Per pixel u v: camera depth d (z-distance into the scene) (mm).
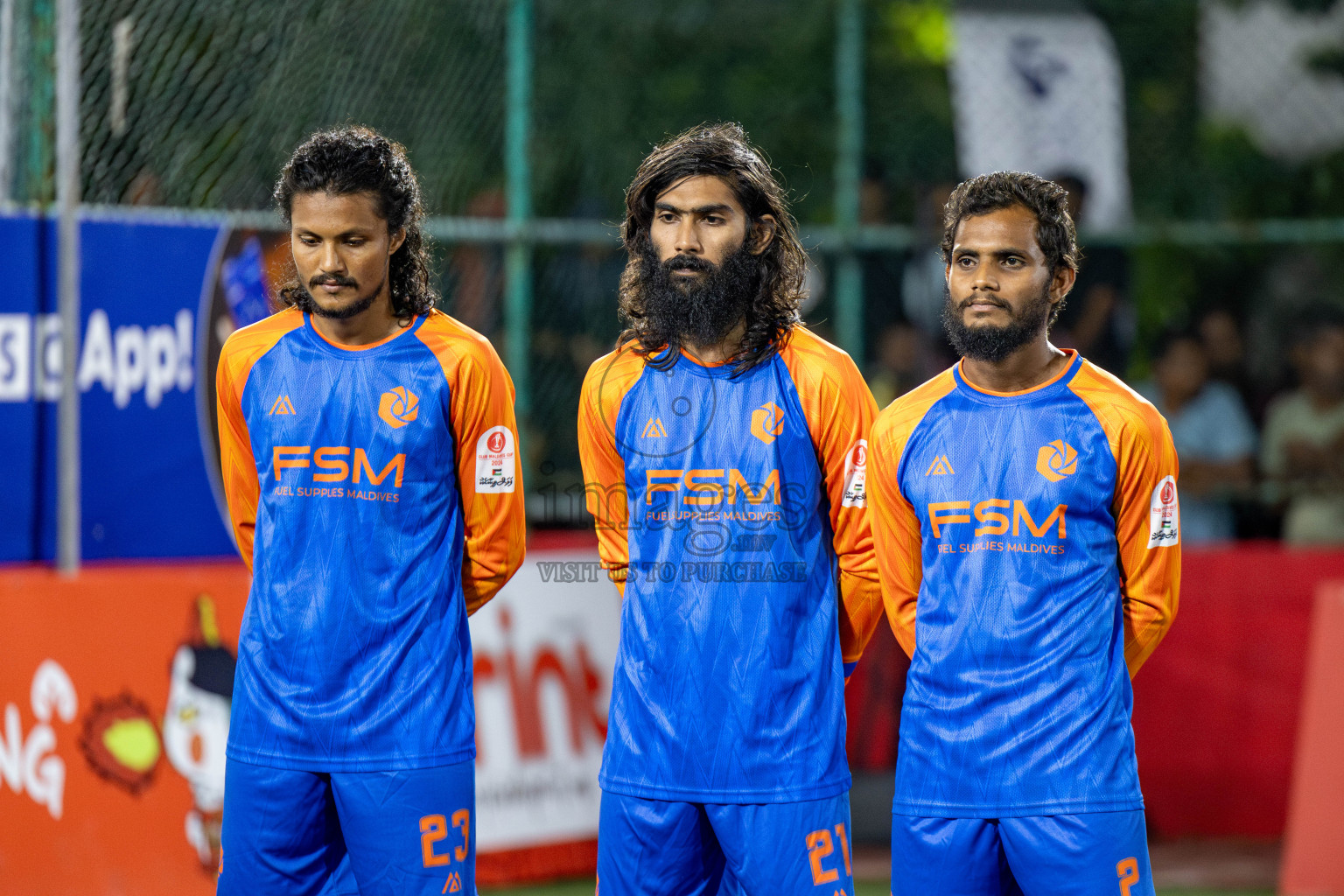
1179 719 13836
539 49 16578
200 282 12570
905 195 17656
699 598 6711
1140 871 6457
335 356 6996
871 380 15609
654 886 6801
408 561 6938
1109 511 6633
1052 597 6523
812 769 6676
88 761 10516
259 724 6949
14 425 11953
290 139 13297
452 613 7047
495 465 7160
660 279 6695
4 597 10578
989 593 6566
